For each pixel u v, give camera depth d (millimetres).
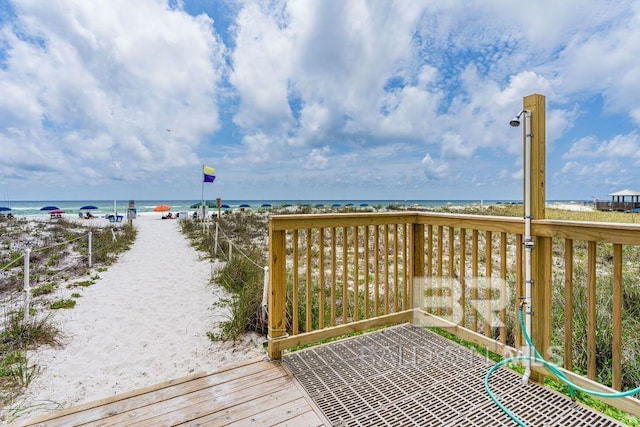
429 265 3113
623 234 1632
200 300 5113
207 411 1851
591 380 1853
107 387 2693
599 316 2906
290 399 1976
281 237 2510
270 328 2504
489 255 2469
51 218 19359
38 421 1750
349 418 1788
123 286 5934
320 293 2689
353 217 2787
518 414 1803
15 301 4840
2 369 2865
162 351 3373
